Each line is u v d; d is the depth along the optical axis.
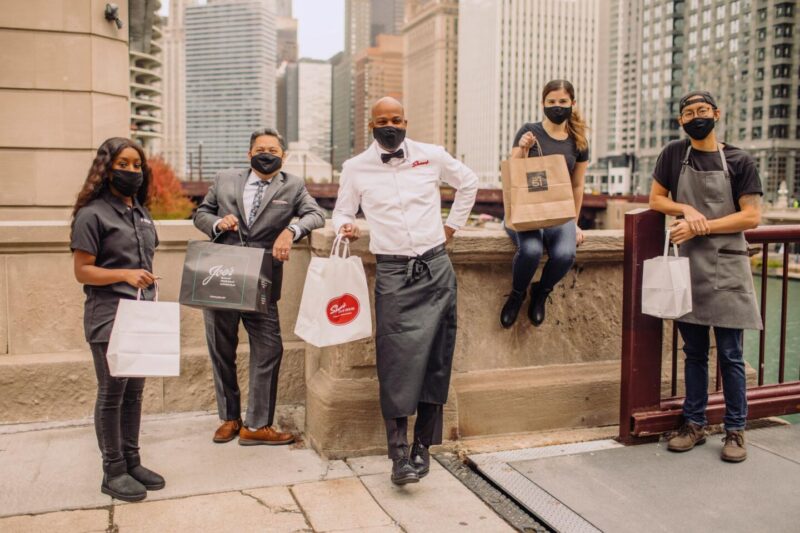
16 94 8.22
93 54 8.54
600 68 179.00
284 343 5.07
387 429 3.62
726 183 3.89
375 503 3.46
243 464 3.93
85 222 3.21
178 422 4.63
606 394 4.64
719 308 3.91
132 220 3.36
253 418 4.22
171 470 3.82
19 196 8.30
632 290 4.21
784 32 103.50
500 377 4.47
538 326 4.59
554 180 3.84
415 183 3.65
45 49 8.30
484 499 3.53
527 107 173.12
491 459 3.99
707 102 3.85
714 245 3.94
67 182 8.48
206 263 3.73
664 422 4.29
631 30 139.38
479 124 180.12
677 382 4.88
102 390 3.40
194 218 4.14
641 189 134.25
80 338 4.74
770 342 22.38
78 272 3.24
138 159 3.29
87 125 8.54
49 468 3.81
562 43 175.38
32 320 4.65
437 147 3.76
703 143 3.96
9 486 3.57
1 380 4.49
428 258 3.61
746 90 110.56
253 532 3.12
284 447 4.22
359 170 3.71
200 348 4.94
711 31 117.06
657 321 4.29
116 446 3.45
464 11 186.00
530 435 4.44
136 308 3.21
